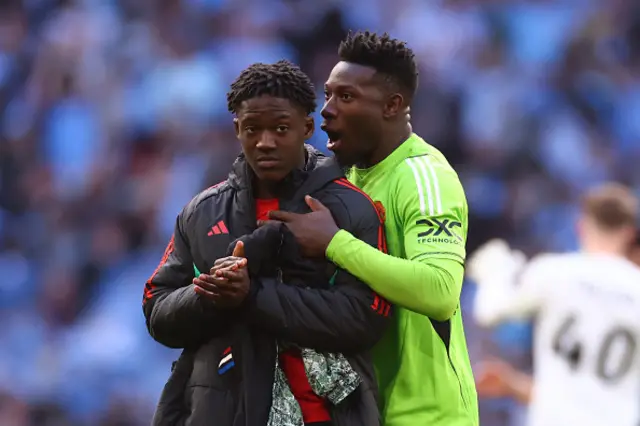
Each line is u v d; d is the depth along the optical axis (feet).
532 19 125.59
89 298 108.17
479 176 110.93
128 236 111.04
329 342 34.58
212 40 122.83
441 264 35.76
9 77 124.67
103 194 113.91
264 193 36.11
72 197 114.21
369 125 38.14
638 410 57.77
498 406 85.61
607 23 126.62
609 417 57.77
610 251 59.98
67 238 110.83
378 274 34.68
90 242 110.63
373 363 37.86
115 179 115.03
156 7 125.70
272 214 35.42
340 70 38.29
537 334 60.29
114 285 106.83
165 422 35.63
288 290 34.50
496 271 60.85
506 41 123.95
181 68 119.34
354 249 34.83
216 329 35.19
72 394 97.96
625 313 57.98
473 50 121.19
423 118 113.19
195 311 34.78
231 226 35.73
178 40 123.13
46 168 118.62
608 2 127.34
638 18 127.03
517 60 122.11
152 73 120.47
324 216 35.35
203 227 35.99
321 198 36.04
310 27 119.44
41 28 126.72
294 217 35.29
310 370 34.86
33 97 122.72
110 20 125.59
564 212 110.63
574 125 118.73
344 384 35.12
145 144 117.19
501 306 59.98
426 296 35.09
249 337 34.58
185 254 36.60
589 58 123.34
